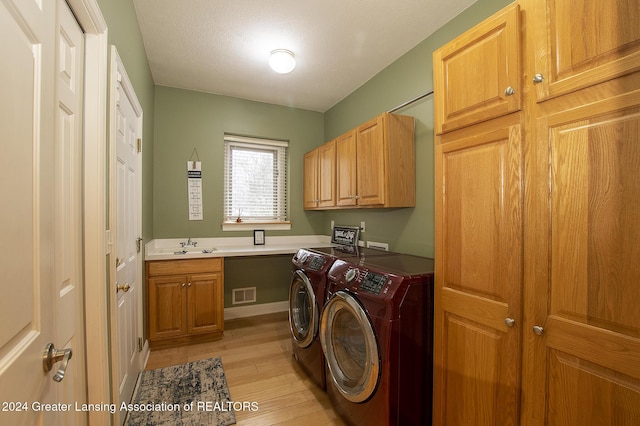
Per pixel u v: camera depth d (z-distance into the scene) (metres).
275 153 3.75
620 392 0.77
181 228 3.16
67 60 0.98
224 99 3.35
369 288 1.45
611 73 0.79
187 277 2.66
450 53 1.28
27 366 0.62
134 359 1.96
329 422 1.69
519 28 1.01
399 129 2.25
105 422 1.18
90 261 1.14
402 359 1.34
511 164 1.03
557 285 0.91
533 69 0.97
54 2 0.77
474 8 1.88
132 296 1.92
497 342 1.07
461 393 1.22
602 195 0.81
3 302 0.54
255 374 2.18
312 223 3.83
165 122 3.08
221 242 3.34
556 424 0.90
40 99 0.69
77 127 1.08
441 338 1.31
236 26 2.12
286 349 2.60
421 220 2.24
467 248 1.20
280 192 3.75
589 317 0.83
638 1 0.74
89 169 1.14
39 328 0.69
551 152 0.92
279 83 3.04
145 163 2.46
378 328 1.37
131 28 1.80
